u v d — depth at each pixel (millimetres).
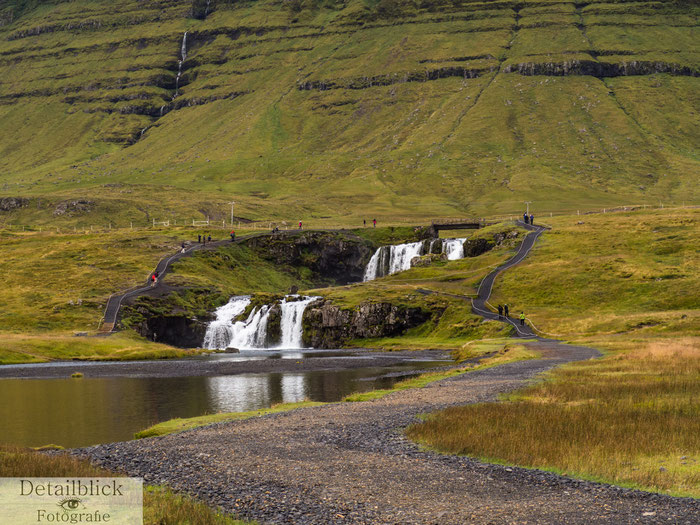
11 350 119312
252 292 194250
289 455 31875
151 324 159375
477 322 134250
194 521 22031
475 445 31641
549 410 38438
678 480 25688
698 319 106875
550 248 183500
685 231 182500
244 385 78312
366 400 51719
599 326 115188
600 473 27016
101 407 61625
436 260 196125
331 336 153125
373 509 23359
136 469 30141
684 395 43000
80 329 148625
